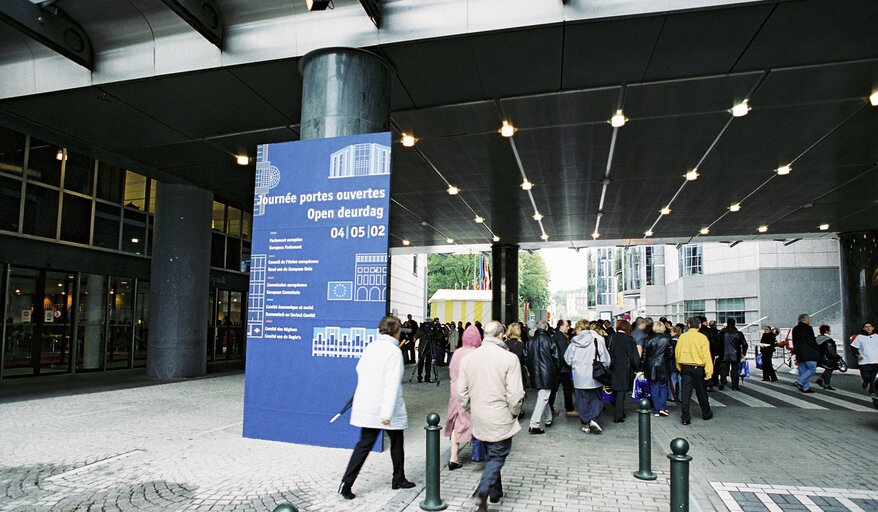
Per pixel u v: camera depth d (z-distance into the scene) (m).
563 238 26.03
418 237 26.08
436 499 5.02
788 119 10.85
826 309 42.19
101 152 13.08
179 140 12.23
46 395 11.89
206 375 16.50
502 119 10.96
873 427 9.24
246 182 15.70
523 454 7.29
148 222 18.91
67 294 16.00
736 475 6.26
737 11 7.18
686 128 11.39
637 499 5.33
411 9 7.92
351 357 7.42
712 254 52.25
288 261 7.89
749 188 16.42
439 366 21.92
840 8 7.10
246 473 6.11
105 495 5.34
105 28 9.24
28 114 10.82
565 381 10.72
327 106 8.09
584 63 8.64
